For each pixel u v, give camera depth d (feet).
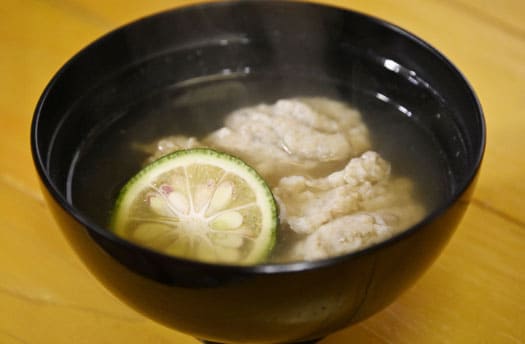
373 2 1.49
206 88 1.28
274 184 1.16
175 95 1.27
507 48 1.41
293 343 1.03
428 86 1.18
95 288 1.14
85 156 1.18
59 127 1.12
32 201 1.24
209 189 1.08
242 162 1.09
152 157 1.18
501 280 1.14
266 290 0.89
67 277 1.15
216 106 1.27
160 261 0.89
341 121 1.24
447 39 1.43
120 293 0.98
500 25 1.45
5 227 1.21
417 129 1.20
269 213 1.06
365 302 0.94
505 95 1.34
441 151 1.16
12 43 1.46
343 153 1.20
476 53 1.40
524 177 1.24
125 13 1.50
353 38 1.23
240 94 1.28
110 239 0.90
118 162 1.18
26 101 1.37
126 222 1.07
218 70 1.29
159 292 0.93
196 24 1.25
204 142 1.21
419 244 0.92
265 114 1.24
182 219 1.06
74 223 0.92
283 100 1.26
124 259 0.91
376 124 1.23
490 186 1.23
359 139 1.21
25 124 1.34
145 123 1.24
